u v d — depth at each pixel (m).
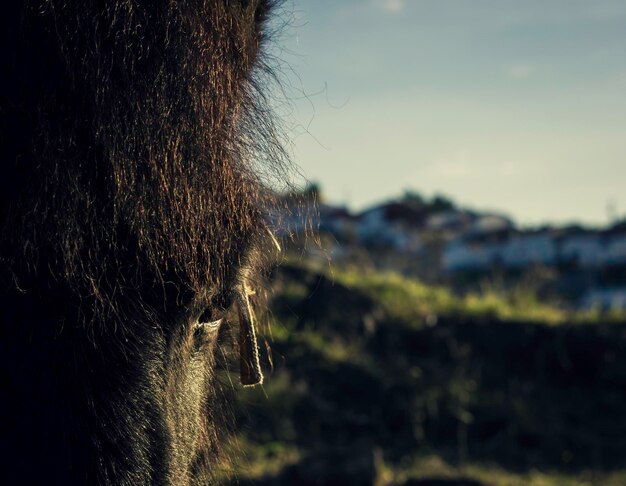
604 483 7.39
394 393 8.79
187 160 1.37
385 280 11.56
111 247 1.31
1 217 1.24
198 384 1.53
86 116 1.28
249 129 1.66
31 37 1.27
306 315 9.77
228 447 2.27
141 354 1.31
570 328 10.13
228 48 1.54
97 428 1.23
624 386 9.54
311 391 8.63
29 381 1.21
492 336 10.16
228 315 2.09
